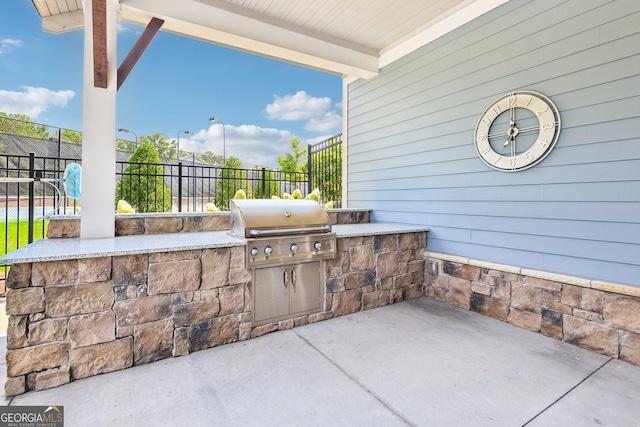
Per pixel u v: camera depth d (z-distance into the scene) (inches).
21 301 82.7
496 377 91.0
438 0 142.9
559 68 114.7
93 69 113.3
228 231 136.9
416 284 162.7
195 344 106.0
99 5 94.0
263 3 145.1
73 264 88.6
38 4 135.4
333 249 133.6
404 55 174.4
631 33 98.7
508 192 130.4
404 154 176.2
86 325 90.2
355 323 130.1
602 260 105.5
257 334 117.7
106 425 71.2
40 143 375.9
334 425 71.9
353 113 211.9
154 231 134.4
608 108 103.5
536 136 120.7
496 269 133.3
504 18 130.4
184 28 140.6
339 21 159.5
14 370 81.8
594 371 94.1
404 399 81.0
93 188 118.6
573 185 111.9
